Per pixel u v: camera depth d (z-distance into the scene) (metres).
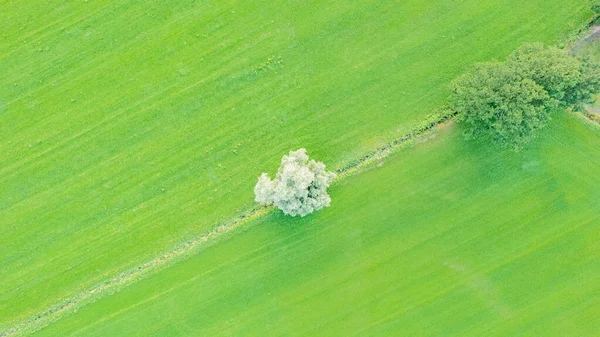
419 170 33.88
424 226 34.25
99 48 33.56
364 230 34.22
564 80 28.47
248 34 33.59
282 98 33.72
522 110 29.09
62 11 33.34
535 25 33.50
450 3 33.47
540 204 34.19
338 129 33.75
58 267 34.19
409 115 33.62
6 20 33.31
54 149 33.84
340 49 33.59
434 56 33.59
